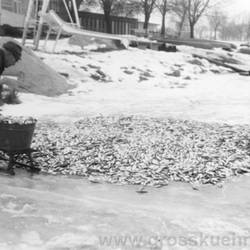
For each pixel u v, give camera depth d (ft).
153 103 45.42
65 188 23.07
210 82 65.16
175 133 31.58
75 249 15.90
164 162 26.53
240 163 26.78
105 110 40.73
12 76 46.80
